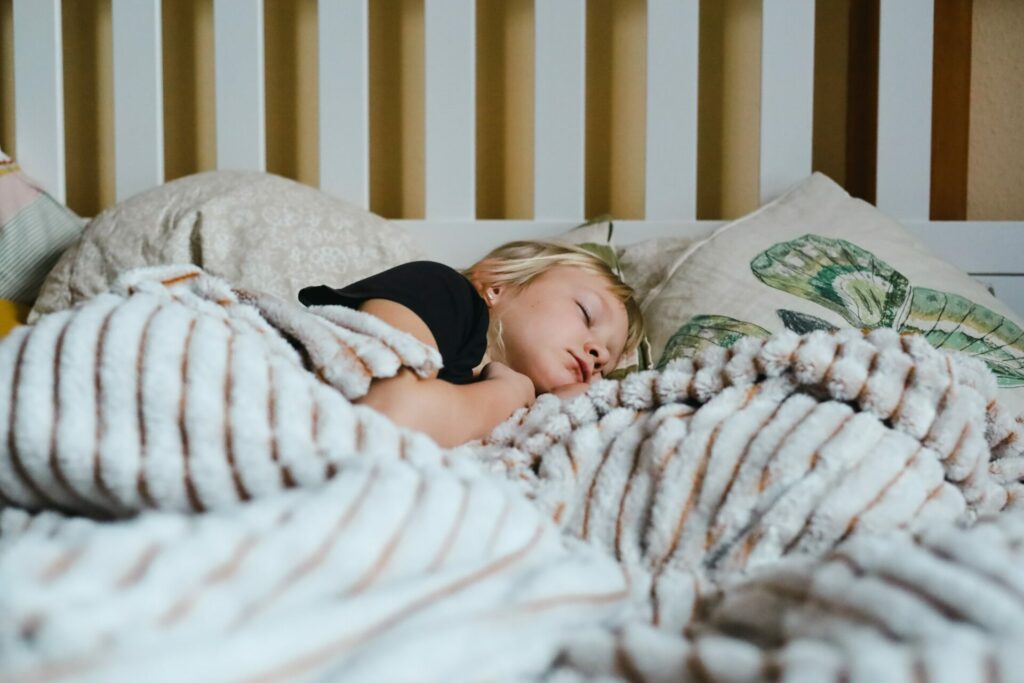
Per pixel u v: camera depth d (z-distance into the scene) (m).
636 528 0.66
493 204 1.67
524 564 0.47
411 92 1.65
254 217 1.25
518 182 1.66
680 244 1.38
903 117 1.51
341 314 0.75
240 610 0.37
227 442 0.55
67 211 1.43
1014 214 1.60
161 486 0.53
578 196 1.53
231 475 0.54
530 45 1.63
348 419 0.57
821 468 0.63
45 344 0.57
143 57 1.57
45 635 0.31
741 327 1.13
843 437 0.64
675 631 0.52
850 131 1.61
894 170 1.52
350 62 1.54
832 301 1.15
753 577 0.52
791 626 0.44
